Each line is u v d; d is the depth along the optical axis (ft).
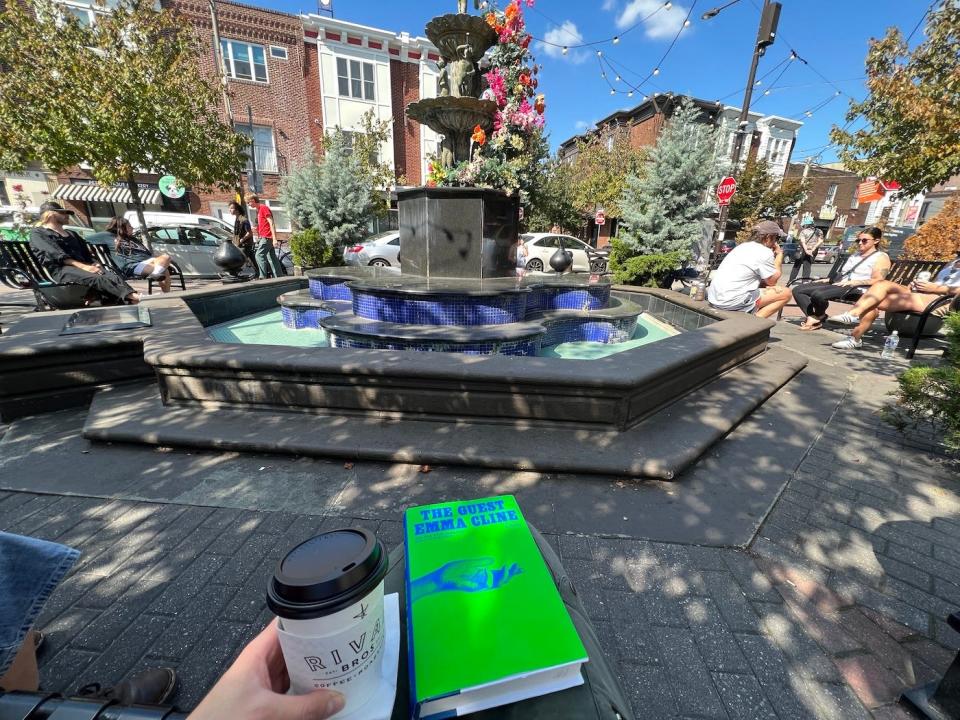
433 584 2.86
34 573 2.87
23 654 3.63
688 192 36.94
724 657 4.87
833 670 4.75
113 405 10.61
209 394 10.26
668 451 8.76
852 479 8.45
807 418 11.21
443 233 18.13
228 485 8.00
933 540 6.77
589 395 9.32
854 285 19.48
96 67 29.07
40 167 58.39
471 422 9.74
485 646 2.45
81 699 2.54
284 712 1.98
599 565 6.19
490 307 15.23
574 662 2.39
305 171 45.32
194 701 4.37
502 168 18.29
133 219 40.34
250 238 33.32
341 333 14.73
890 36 30.53
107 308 15.08
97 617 5.31
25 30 28.22
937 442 9.97
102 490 7.81
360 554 2.12
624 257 36.35
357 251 46.19
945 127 25.79
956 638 5.15
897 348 18.24
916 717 4.24
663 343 11.72
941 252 30.19
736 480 8.37
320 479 8.21
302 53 66.08
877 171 33.35
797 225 91.71
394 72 72.64
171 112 31.32
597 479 8.32
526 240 56.90
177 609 5.45
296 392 9.96
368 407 9.88
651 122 82.53
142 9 31.09
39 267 19.36
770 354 16.06
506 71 19.16
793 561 6.30
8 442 9.46
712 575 6.03
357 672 2.15
